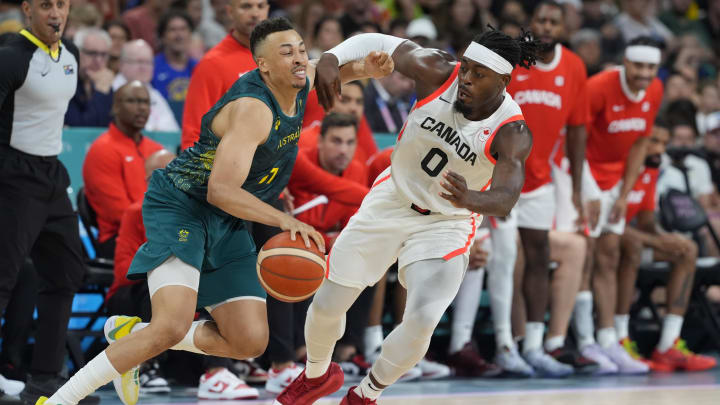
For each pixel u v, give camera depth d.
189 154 9.23
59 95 11.37
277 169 9.30
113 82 17.34
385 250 9.65
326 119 14.21
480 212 8.30
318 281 8.59
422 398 13.01
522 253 16.08
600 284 17.16
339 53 9.83
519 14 26.06
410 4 25.53
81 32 17.81
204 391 12.80
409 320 9.17
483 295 17.19
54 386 11.77
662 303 19.22
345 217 14.49
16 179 11.22
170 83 18.62
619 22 28.56
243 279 9.36
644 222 18.30
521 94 15.19
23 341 13.20
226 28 22.50
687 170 19.44
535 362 15.77
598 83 16.52
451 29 23.80
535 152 15.30
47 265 11.80
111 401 12.22
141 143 14.82
